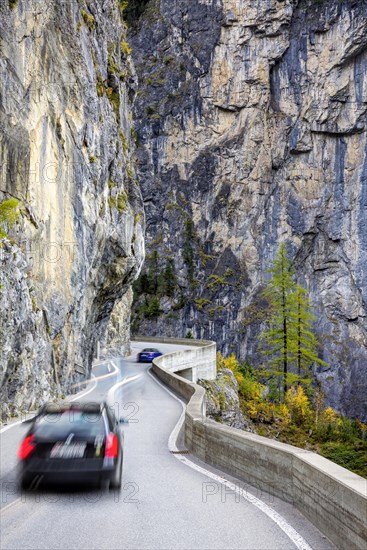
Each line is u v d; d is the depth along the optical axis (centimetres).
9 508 674
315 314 9650
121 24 3756
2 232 1513
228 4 10306
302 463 664
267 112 10200
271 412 4378
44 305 1794
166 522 632
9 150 1611
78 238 2191
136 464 970
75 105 2205
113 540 569
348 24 9881
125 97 3650
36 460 708
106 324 3709
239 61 10225
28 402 1592
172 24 11000
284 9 10094
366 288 9600
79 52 2302
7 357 1447
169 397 2045
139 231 3484
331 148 10138
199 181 10162
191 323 9556
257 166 10075
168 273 9856
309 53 10138
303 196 10044
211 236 10025
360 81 9981
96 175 2458
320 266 9912
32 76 1798
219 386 4075
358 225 9838
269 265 9831
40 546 546
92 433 725
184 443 1192
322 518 590
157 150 10475
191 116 10350
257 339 9106
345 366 9125
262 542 562
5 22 1636
